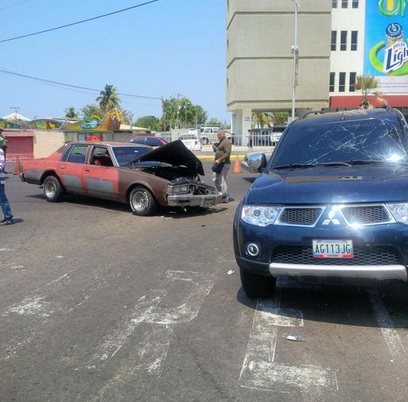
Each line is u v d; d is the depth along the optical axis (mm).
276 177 4703
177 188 9391
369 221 3773
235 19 46156
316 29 46406
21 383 3275
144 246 7168
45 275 5742
